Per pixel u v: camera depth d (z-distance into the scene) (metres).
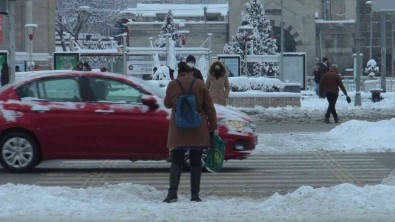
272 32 182.12
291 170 40.50
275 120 75.00
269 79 93.00
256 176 38.38
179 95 29.09
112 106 38.62
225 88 52.19
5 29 119.94
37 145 38.91
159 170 41.03
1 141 39.00
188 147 29.25
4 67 79.81
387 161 43.69
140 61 109.38
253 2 163.25
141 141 38.44
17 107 38.81
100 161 44.84
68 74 39.38
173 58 108.00
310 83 177.62
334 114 72.19
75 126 38.53
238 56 111.44
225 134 38.78
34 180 37.09
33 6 147.50
